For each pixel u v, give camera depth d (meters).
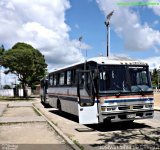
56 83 22.22
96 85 13.38
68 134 12.95
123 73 13.57
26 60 55.34
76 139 11.63
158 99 39.44
